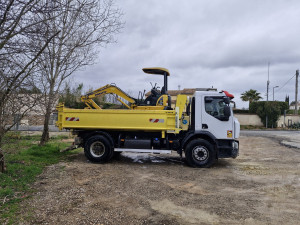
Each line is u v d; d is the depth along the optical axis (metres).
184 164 8.43
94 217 3.97
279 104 33.06
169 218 4.03
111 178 6.28
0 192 4.66
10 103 5.23
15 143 8.29
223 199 4.95
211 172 7.25
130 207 4.44
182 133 8.35
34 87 5.54
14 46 4.21
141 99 9.50
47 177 6.08
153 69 9.19
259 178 6.63
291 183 6.17
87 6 5.22
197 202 4.76
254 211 4.36
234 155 7.87
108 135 8.27
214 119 7.91
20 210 4.10
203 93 8.04
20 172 6.19
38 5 3.99
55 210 4.17
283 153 11.25
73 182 5.79
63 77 8.88
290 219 4.06
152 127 8.05
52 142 12.05
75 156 9.31
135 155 10.25
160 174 6.91
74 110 8.40
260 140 16.97
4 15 3.82
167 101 9.20
